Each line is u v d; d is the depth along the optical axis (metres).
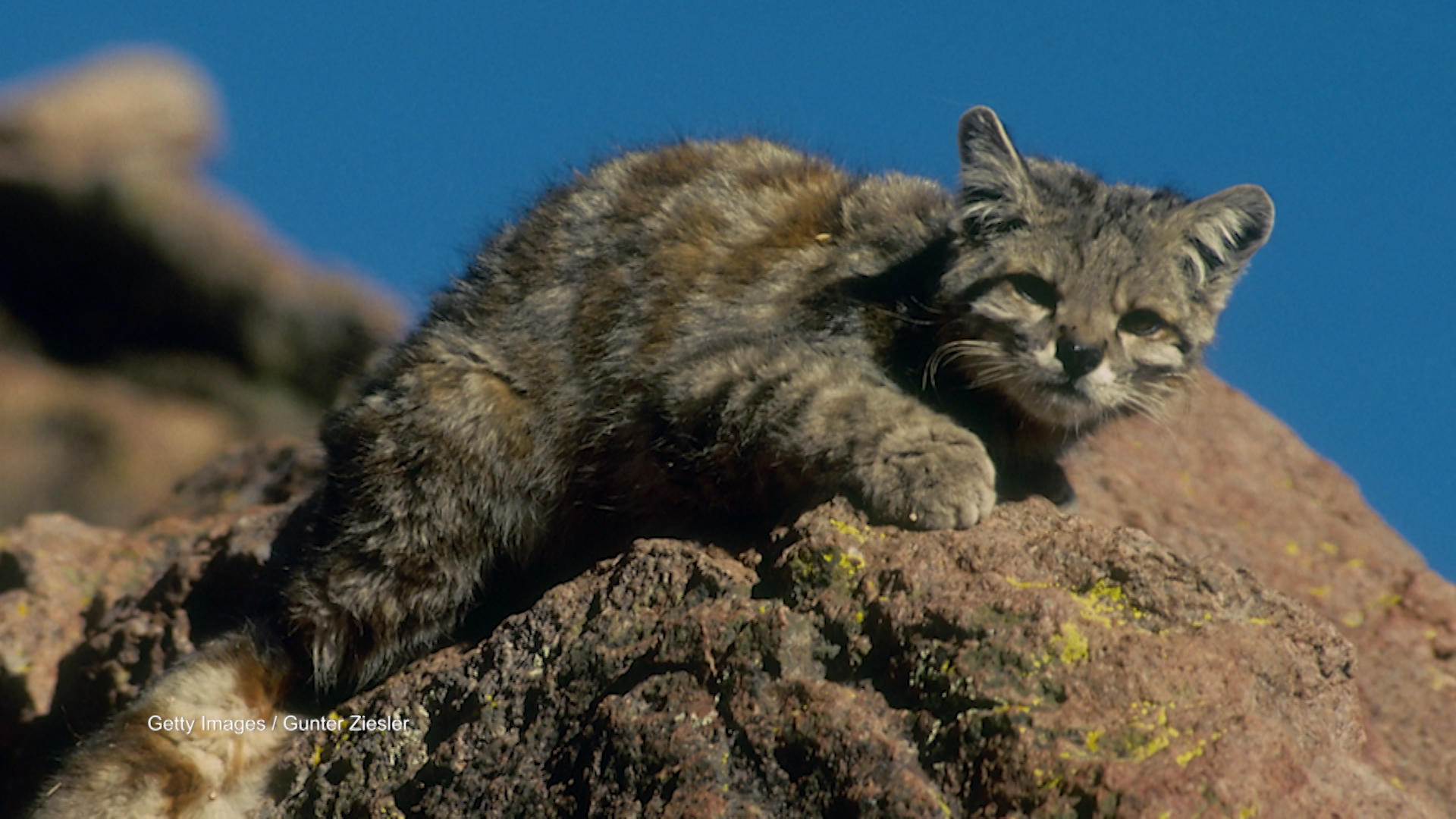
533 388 17.02
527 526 17.12
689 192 17.78
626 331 16.89
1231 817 11.01
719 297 16.83
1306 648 13.30
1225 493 22.48
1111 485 22.02
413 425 16.86
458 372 16.97
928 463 14.22
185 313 48.16
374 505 16.81
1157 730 11.66
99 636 20.25
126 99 50.59
